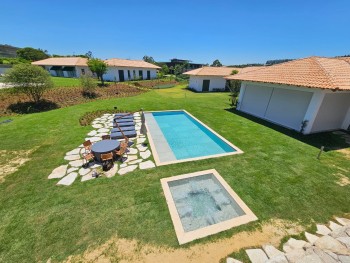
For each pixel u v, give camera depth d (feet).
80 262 13.11
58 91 68.95
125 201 18.71
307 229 15.92
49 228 15.64
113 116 48.08
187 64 228.84
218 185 22.49
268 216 17.20
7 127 38.52
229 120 48.37
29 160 26.16
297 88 39.19
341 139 36.94
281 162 26.91
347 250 12.57
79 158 26.86
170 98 78.95
